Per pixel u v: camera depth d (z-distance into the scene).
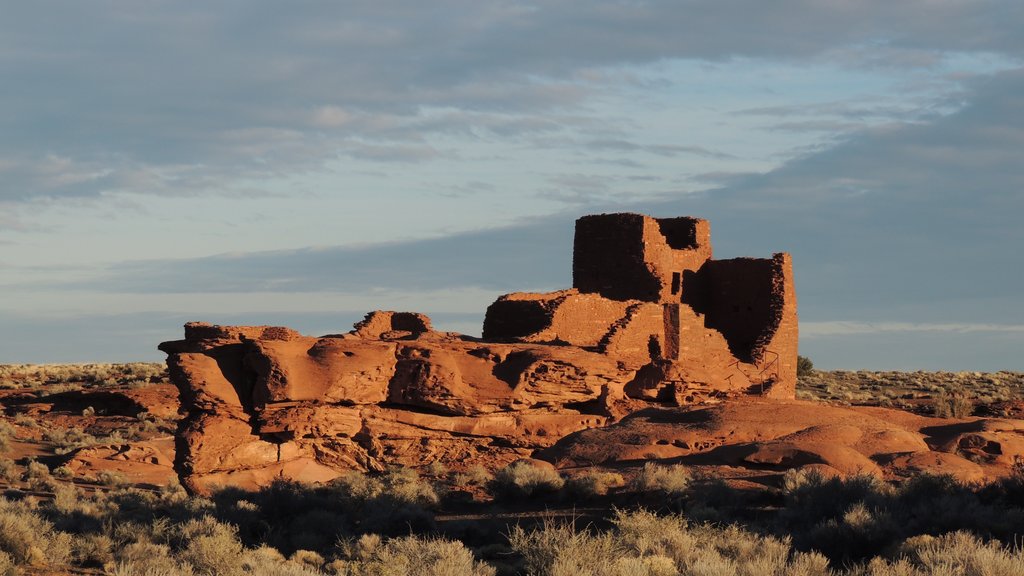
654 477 40.25
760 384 73.31
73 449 74.00
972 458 44.91
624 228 81.56
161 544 37.88
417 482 49.41
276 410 55.38
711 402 67.50
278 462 55.09
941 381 124.75
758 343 79.25
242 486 53.62
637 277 80.69
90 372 131.25
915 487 36.53
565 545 30.06
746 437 47.22
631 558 28.31
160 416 92.19
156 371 130.25
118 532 39.69
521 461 46.81
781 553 29.70
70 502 48.62
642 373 66.44
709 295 86.25
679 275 84.12
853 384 120.25
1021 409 81.12
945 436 47.81
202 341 57.03
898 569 25.50
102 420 92.00
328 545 39.16
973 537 29.92
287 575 28.38
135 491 55.38
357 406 57.00
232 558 33.69
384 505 41.75
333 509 44.59
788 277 82.38
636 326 69.06
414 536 36.66
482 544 36.97
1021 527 31.89
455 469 56.09
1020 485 36.19
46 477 62.81
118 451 69.94
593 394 62.16
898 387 116.19
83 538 38.06
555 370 60.56
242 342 56.91
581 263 83.38
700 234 86.81
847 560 30.25
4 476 64.19
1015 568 24.44
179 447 54.31
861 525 31.67
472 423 58.66
